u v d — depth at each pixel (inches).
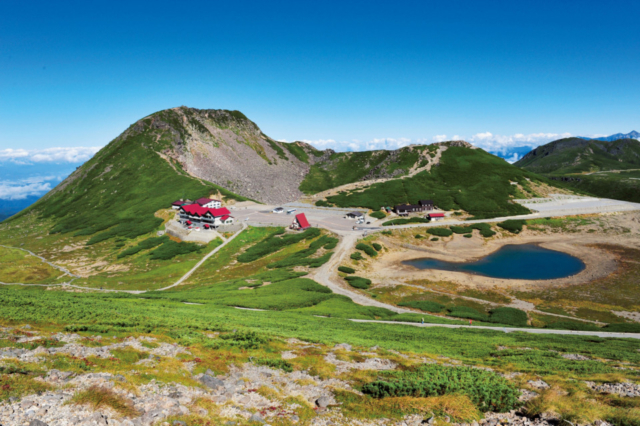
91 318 1376.7
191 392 783.7
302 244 5123.0
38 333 1042.7
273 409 752.3
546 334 2362.2
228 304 2849.4
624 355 1625.2
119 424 591.8
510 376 1091.3
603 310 3095.5
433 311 3078.2
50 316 1331.2
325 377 991.6
